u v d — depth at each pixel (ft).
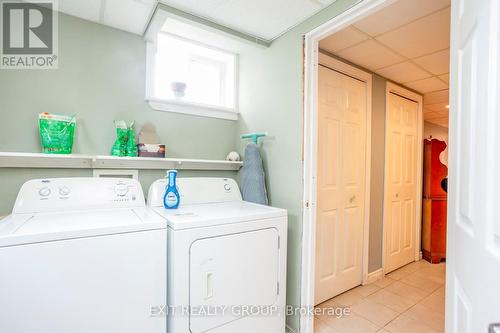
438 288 8.27
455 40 2.72
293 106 5.87
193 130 6.95
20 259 3.14
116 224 3.78
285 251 5.43
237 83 7.61
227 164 7.37
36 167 5.01
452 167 2.75
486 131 1.99
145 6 5.11
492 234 1.89
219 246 4.46
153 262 3.96
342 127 7.70
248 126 7.25
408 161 10.17
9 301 3.08
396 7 5.00
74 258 3.42
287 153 6.01
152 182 6.26
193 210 5.24
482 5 2.07
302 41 5.68
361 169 8.30
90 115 5.57
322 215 7.25
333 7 5.01
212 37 6.56
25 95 4.97
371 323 6.42
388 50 6.88
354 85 7.98
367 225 8.49
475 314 2.12
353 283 8.18
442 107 12.51
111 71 5.82
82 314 3.46
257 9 5.26
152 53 6.27
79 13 5.33
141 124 6.17
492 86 1.91
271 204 6.44
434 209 10.64
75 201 4.80
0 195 4.72
